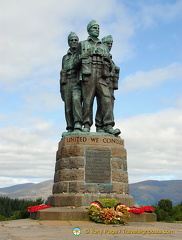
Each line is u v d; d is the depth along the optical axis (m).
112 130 14.67
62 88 16.06
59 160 14.02
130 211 11.59
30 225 9.68
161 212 28.64
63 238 7.04
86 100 14.72
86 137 13.75
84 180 13.11
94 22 15.04
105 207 11.06
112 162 13.59
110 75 16.02
